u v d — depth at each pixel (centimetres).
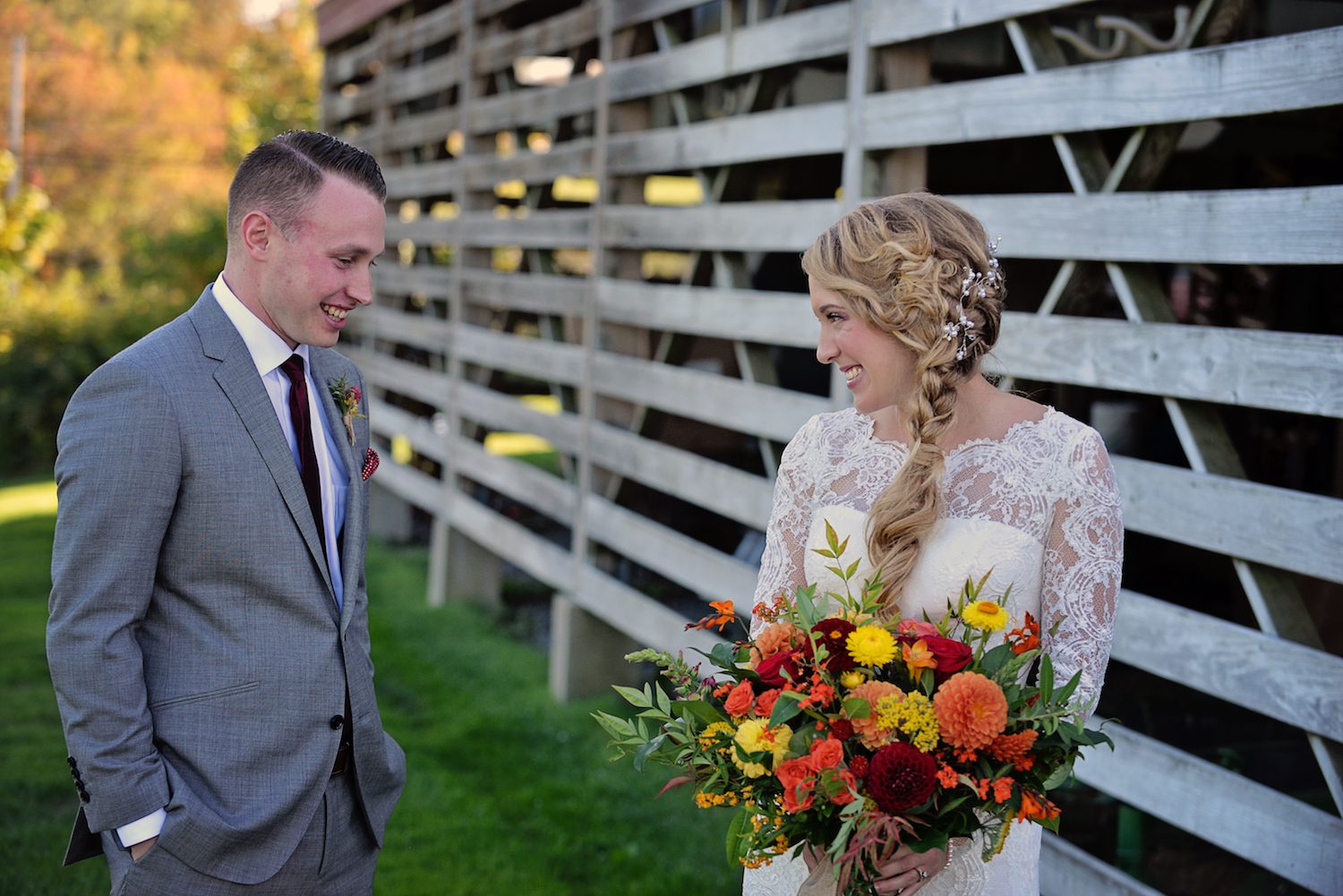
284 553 209
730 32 427
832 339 189
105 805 193
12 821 411
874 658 160
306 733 210
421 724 523
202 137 3095
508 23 701
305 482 218
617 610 516
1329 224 227
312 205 208
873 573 189
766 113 413
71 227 2917
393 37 842
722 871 382
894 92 344
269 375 218
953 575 183
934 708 159
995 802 163
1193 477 259
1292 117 429
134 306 1678
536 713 536
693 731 176
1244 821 245
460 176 720
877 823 155
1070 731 161
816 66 519
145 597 200
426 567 846
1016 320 303
